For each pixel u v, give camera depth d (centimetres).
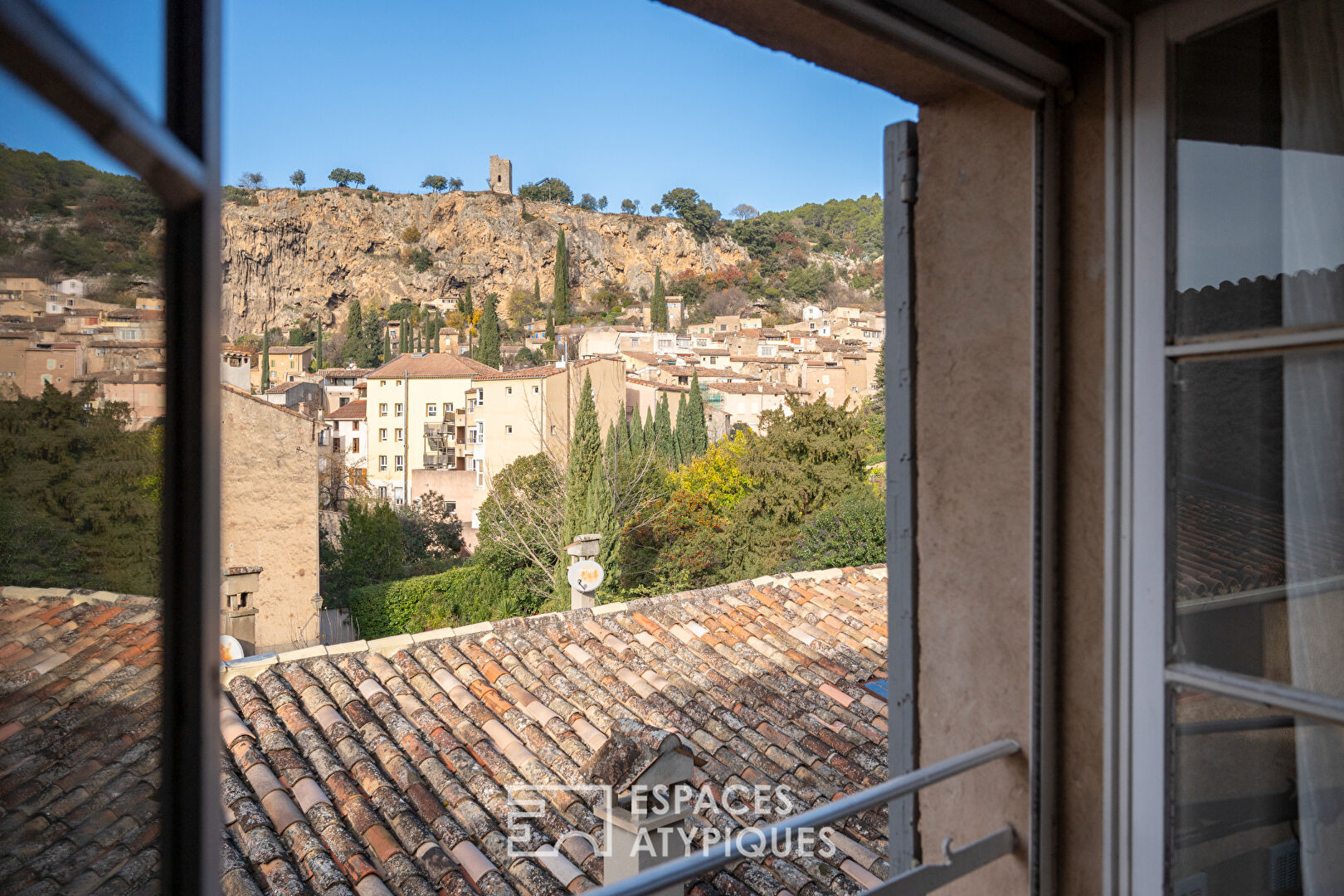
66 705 37
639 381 4234
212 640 49
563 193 10606
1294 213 117
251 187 9575
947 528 151
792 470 2489
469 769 480
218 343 51
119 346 41
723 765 516
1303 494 116
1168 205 126
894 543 159
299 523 2064
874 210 10700
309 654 592
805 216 11006
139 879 43
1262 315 119
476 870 395
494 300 7050
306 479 2075
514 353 7625
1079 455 137
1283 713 117
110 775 40
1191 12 122
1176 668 126
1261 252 119
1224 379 122
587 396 2297
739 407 5094
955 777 150
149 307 44
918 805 157
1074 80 134
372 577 2467
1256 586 120
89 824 39
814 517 2280
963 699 149
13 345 34
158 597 45
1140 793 130
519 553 2430
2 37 28
